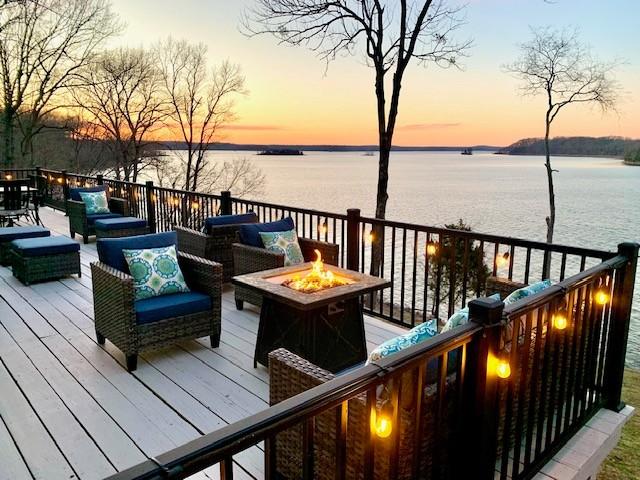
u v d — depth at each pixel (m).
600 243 16.27
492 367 1.83
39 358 3.53
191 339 3.61
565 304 2.34
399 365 1.42
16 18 14.52
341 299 3.11
